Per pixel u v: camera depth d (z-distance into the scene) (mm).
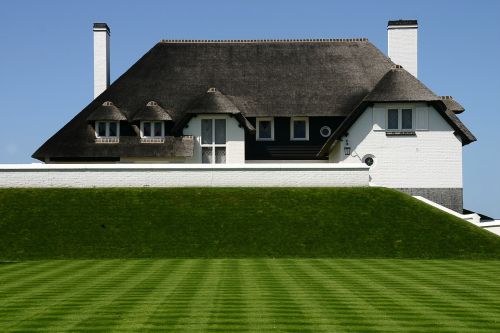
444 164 45281
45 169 39562
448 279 23812
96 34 53438
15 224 35062
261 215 36094
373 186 39719
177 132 47062
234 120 46750
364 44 53969
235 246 32906
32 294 20391
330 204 37344
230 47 53531
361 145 45375
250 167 39750
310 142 49188
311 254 32156
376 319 16781
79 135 47344
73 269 26781
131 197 38000
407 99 44688
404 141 45281
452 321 16594
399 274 25156
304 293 20422
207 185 39625
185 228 34719
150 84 50750
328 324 16219
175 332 15453
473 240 33781
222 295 20016
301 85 50594
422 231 34656
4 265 28484
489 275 25000
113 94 50156
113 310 17812
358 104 47500
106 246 32844
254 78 51156
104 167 39688
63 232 34250
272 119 49312
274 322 16406
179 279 23547
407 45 52438
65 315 17234
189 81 50969
